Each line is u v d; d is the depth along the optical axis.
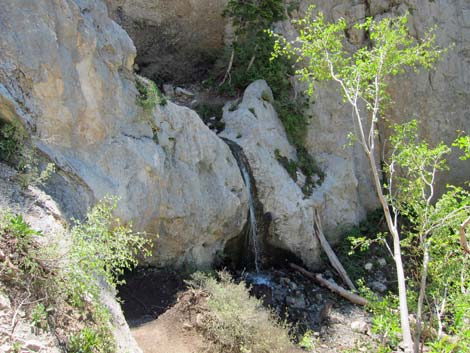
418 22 13.70
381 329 6.58
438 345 5.05
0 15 6.21
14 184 5.73
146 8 13.24
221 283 7.88
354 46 13.50
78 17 6.93
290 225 10.84
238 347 7.05
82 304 4.80
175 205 8.41
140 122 8.05
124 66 7.98
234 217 9.72
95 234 5.32
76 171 6.62
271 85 12.42
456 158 13.71
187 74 13.69
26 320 4.22
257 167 10.76
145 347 6.54
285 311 9.23
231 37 13.76
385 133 13.48
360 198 13.05
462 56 13.98
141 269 8.12
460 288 6.37
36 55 6.36
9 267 4.47
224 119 11.62
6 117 6.20
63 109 6.65
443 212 6.60
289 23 13.07
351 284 10.67
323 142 12.67
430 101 13.59
